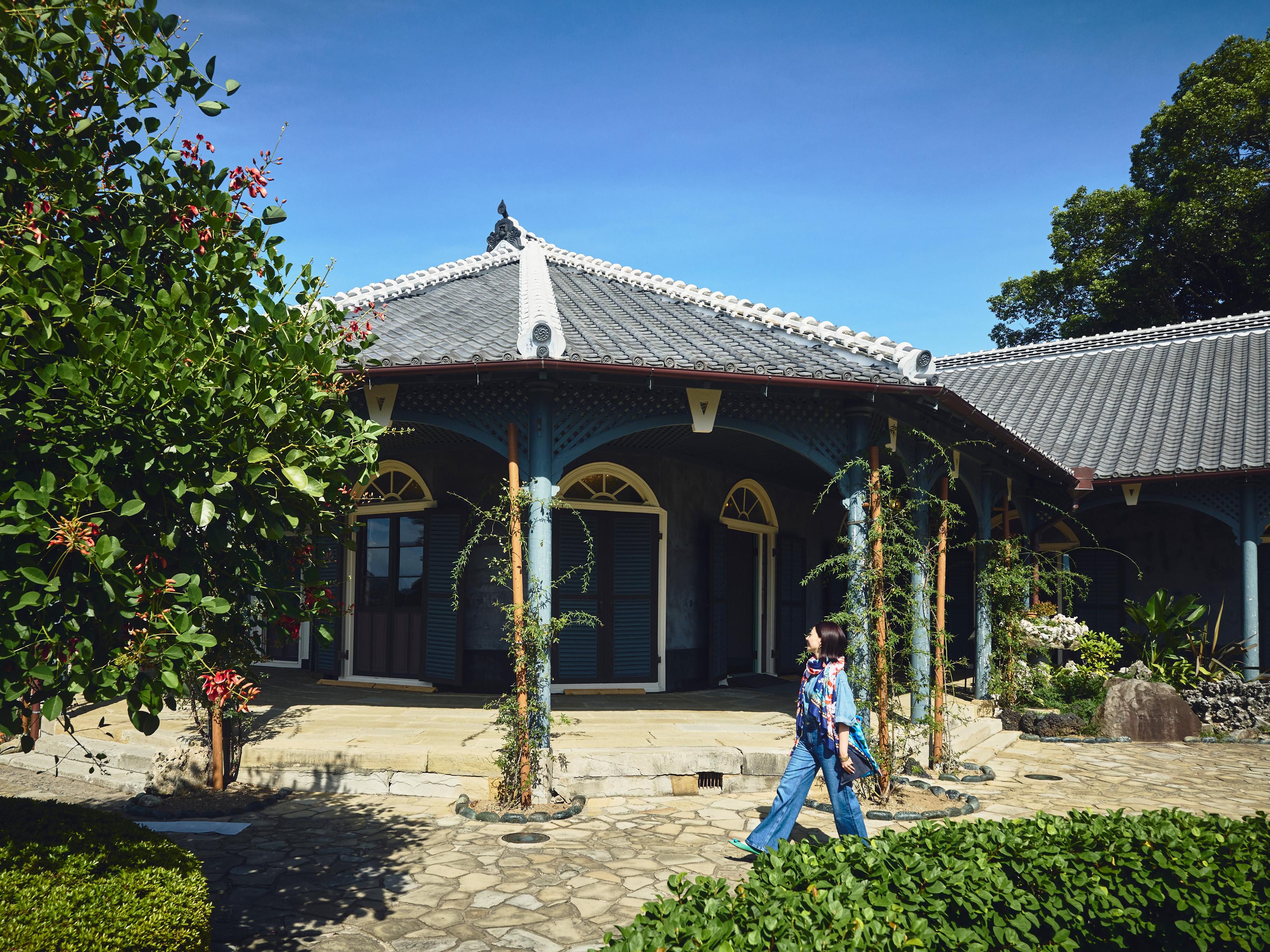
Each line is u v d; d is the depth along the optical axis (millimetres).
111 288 3301
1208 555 14203
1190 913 3295
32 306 2900
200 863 3654
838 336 8672
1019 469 12109
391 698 9828
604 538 10508
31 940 2818
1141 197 24984
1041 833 3803
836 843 3623
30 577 2641
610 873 5262
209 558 3514
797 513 13773
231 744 7199
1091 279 25984
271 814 6480
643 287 11547
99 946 2932
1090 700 11391
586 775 7074
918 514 8969
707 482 11609
